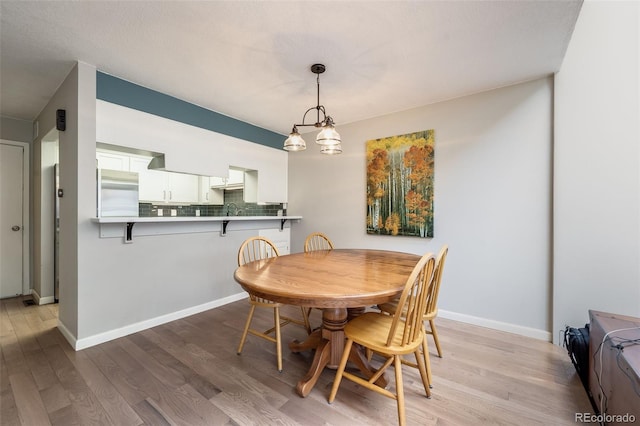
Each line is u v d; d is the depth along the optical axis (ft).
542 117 7.72
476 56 6.68
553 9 5.11
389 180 10.33
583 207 7.09
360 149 11.20
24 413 4.83
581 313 7.13
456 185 9.02
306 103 9.59
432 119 9.48
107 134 7.59
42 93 8.87
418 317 4.76
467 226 8.86
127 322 7.97
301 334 8.04
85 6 5.07
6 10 5.15
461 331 8.28
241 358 6.68
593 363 5.12
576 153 7.15
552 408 5.01
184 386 5.59
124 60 6.97
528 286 7.95
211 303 10.19
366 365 5.82
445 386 5.64
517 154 8.07
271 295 4.53
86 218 7.18
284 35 5.91
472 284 8.79
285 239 13.30
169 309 8.96
